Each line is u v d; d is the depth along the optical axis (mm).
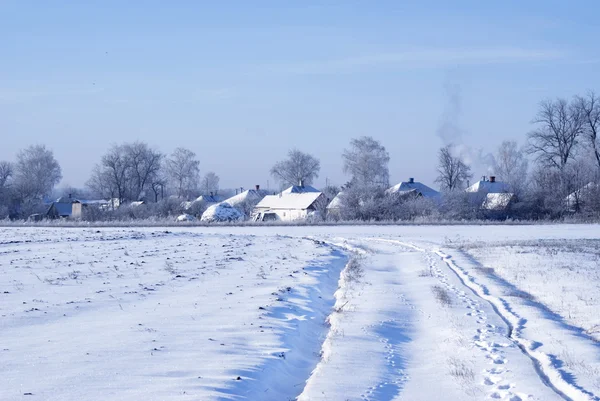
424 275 25344
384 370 11289
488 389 10117
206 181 157625
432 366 11703
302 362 12227
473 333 14266
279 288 19875
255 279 22328
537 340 13680
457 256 32875
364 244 42531
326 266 27969
